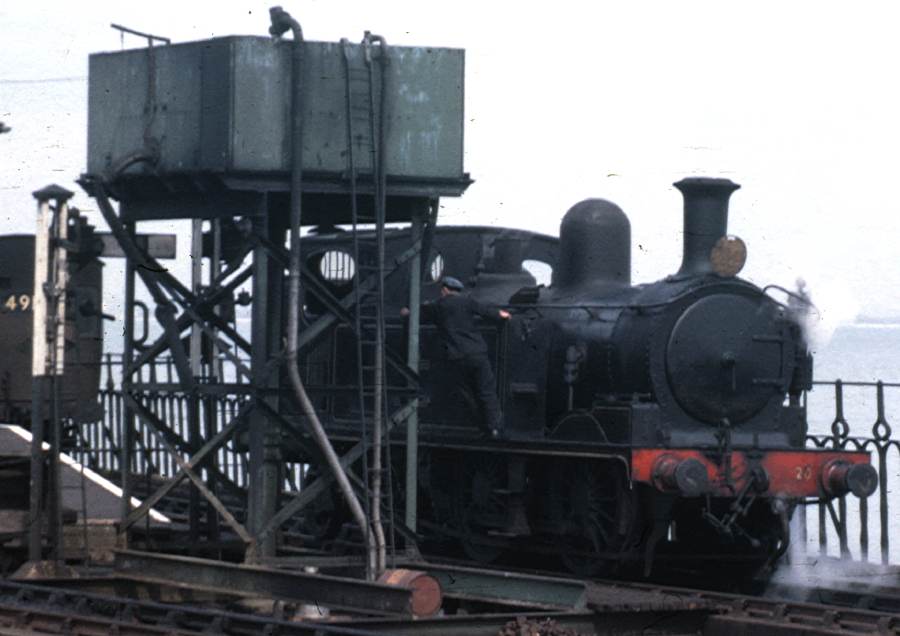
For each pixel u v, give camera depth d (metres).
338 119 17.42
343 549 21.81
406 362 19.08
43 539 17.75
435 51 18.00
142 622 15.16
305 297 22.81
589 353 20.72
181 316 18.38
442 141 18.02
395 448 22.70
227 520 17.34
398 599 14.50
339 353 23.31
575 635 14.04
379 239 16.95
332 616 15.01
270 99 17.17
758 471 19.69
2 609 15.19
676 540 21.53
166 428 18.61
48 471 17.34
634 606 15.02
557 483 20.78
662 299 20.11
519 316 21.61
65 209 16.70
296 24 17.09
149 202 18.64
